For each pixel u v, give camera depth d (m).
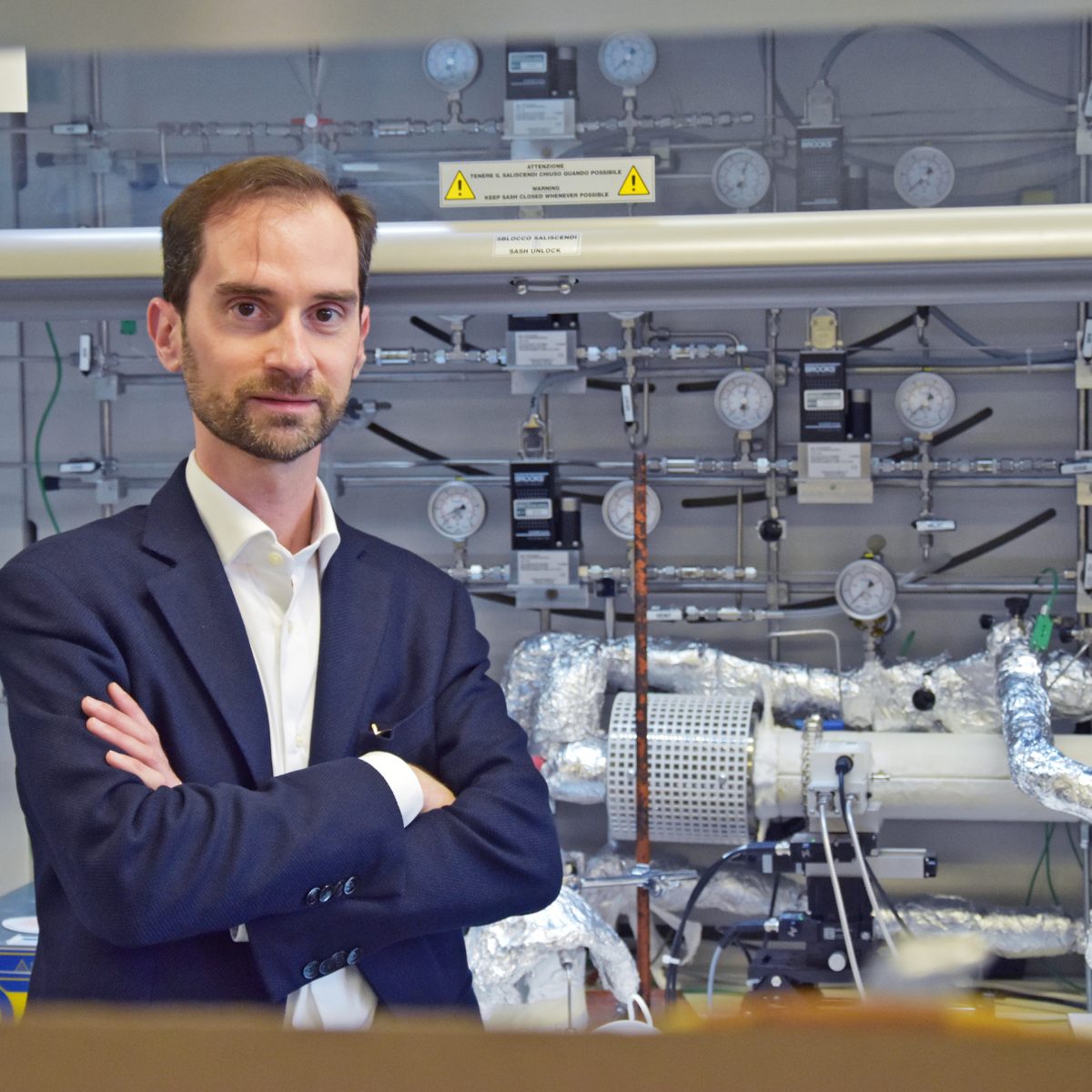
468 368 2.95
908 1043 0.15
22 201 2.19
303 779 1.21
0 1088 0.15
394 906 1.23
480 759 1.37
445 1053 0.15
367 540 1.43
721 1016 0.17
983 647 2.88
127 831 1.14
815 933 2.38
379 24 0.25
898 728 2.70
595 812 2.96
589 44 2.19
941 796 2.49
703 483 2.87
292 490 1.32
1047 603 2.69
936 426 2.70
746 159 2.22
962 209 2.09
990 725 2.64
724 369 2.84
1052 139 2.20
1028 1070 0.15
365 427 3.00
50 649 1.22
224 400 1.25
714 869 2.43
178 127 2.20
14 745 1.25
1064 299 2.25
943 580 2.82
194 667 1.25
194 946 1.21
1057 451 2.84
